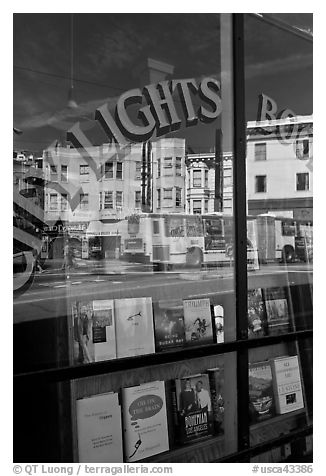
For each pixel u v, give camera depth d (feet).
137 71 7.62
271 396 9.01
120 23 7.45
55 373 6.44
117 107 7.42
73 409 6.79
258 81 9.29
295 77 9.80
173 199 7.98
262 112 9.37
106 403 7.03
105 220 7.30
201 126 8.25
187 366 7.98
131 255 7.55
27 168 6.63
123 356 7.33
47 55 6.81
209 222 8.29
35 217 6.70
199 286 8.18
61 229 6.92
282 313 9.48
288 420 9.07
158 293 7.79
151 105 7.76
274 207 9.55
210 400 8.10
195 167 8.16
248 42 9.12
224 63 8.45
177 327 7.91
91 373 6.71
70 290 6.97
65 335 6.87
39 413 6.57
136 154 7.61
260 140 9.36
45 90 6.79
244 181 8.45
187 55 8.11
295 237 9.84
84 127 7.11
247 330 8.37
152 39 7.76
